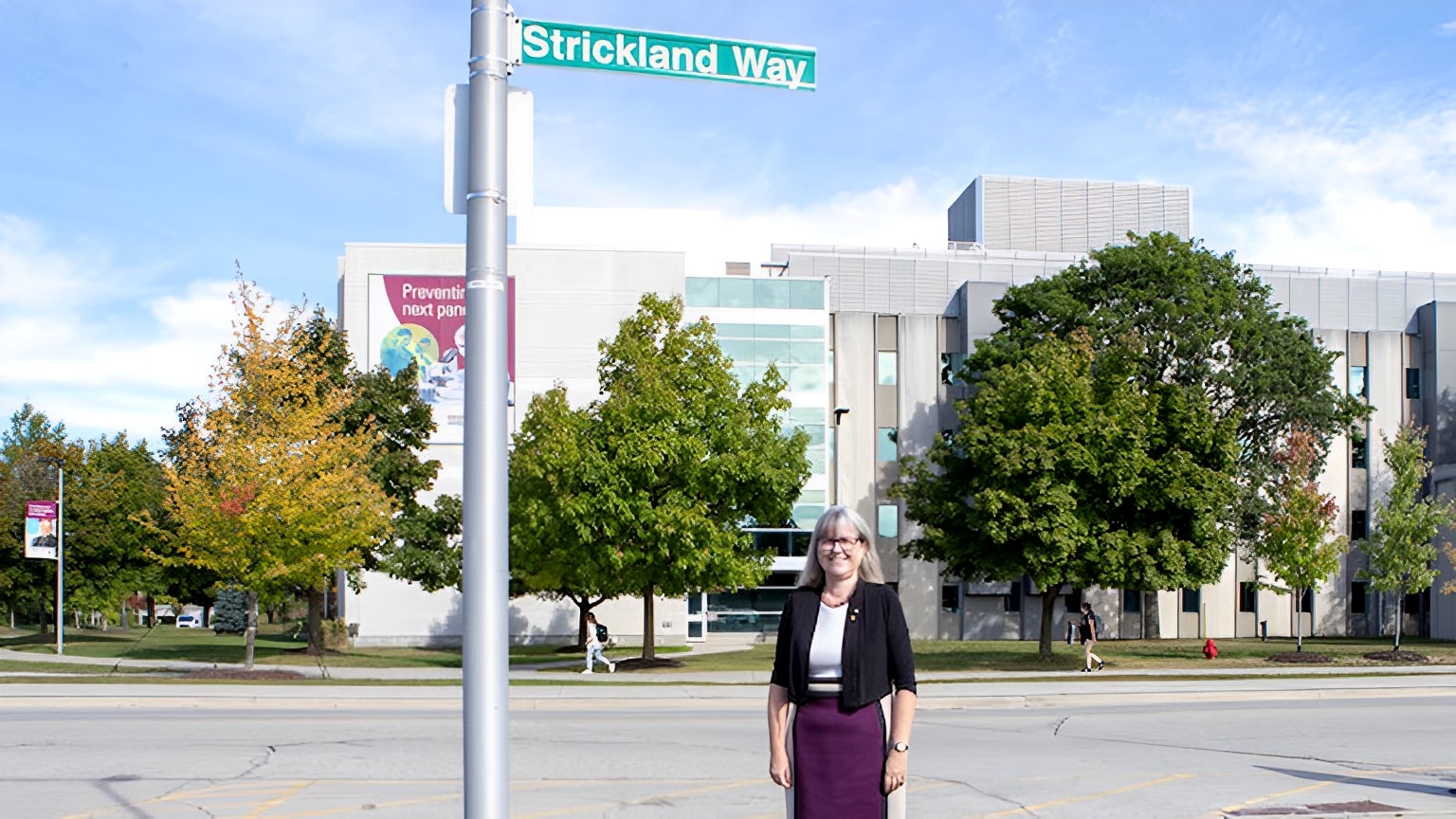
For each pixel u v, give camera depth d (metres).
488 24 5.08
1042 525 34.28
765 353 55.38
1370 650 41.47
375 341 50.19
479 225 4.97
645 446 31.83
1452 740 16.55
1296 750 15.37
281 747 14.91
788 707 5.54
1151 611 54.41
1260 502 47.25
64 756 13.90
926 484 39.16
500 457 4.85
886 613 5.46
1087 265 56.41
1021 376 36.84
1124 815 10.38
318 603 39.50
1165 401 36.81
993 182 68.94
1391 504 39.66
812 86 5.89
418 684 26.28
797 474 34.56
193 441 28.59
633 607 50.94
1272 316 51.12
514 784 12.17
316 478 28.75
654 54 5.65
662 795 11.43
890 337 59.78
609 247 52.28
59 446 49.56
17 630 61.31
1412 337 62.50
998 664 35.72
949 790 11.79
